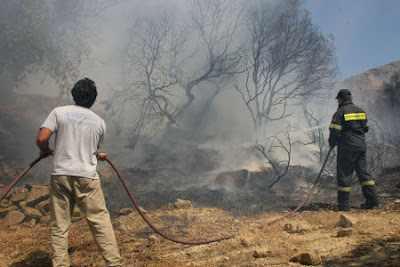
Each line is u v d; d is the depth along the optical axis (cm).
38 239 379
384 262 244
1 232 408
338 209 476
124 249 339
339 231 328
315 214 445
